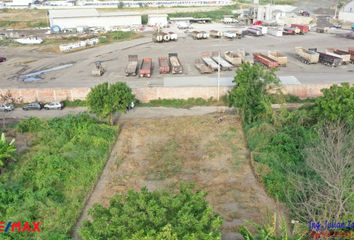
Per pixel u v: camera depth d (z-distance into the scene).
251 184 34.94
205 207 21.33
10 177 36.03
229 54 75.69
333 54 74.94
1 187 33.25
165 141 43.97
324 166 27.86
